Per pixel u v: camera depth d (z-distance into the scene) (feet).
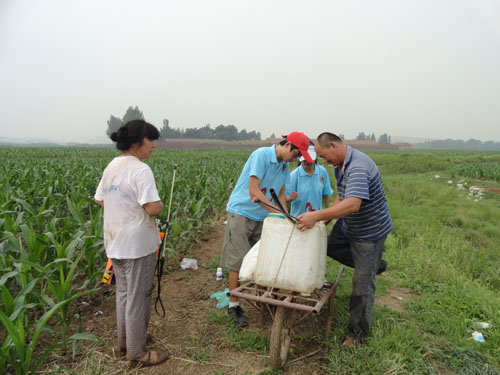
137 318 8.75
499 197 41.45
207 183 33.50
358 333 10.25
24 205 14.51
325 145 9.68
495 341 10.49
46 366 8.77
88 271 12.88
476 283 15.14
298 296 9.09
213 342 10.18
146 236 8.66
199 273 15.67
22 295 8.17
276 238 8.93
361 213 9.61
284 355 9.18
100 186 8.93
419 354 9.68
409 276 15.93
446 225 26.91
